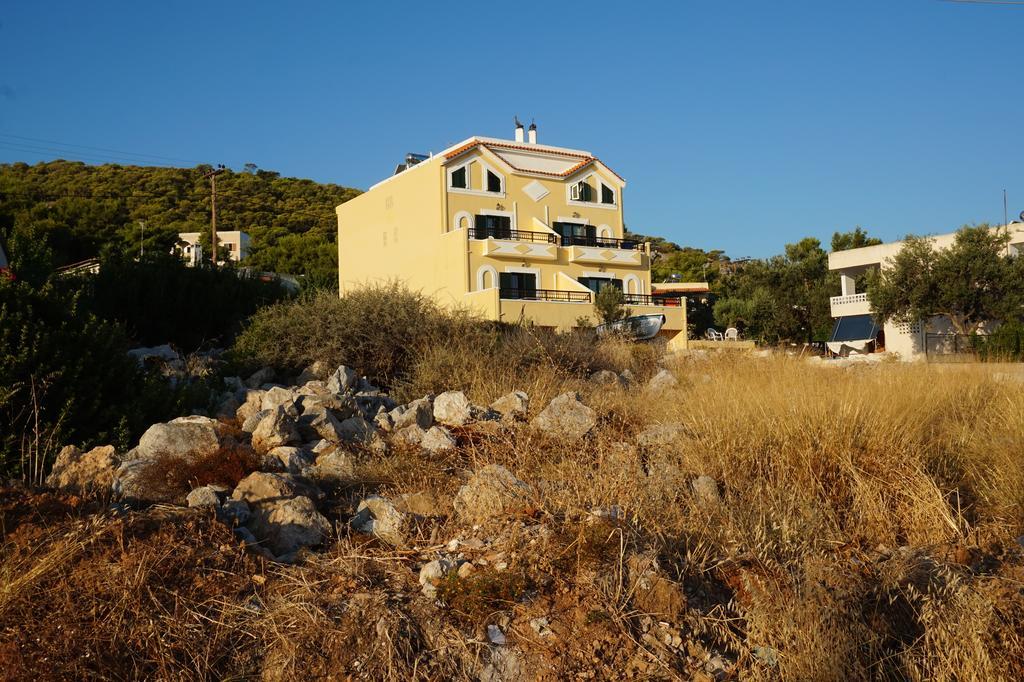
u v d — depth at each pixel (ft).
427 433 26.68
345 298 49.06
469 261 117.39
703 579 17.49
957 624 15.80
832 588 16.92
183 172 314.35
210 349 59.72
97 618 14.38
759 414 25.59
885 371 34.60
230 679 13.75
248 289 69.92
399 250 130.31
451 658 14.33
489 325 52.29
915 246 115.96
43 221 164.66
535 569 16.51
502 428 27.53
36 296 30.35
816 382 29.96
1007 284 108.06
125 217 202.49
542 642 14.79
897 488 21.79
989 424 26.50
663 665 14.56
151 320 59.93
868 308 125.80
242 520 19.12
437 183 121.90
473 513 20.01
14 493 17.84
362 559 17.29
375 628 14.56
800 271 175.83
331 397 29.27
